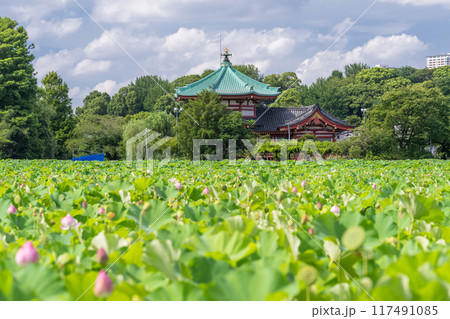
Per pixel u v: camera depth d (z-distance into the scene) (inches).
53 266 73.3
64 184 209.9
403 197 118.3
